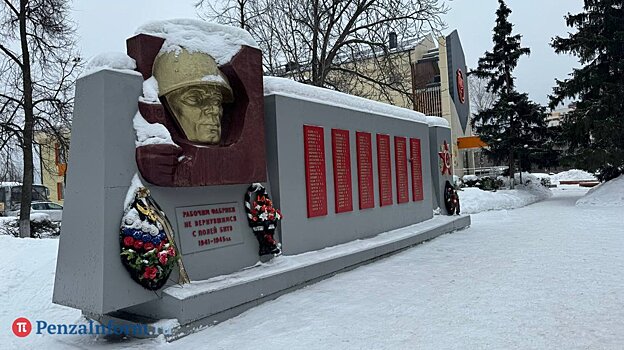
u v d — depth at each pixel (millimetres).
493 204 19172
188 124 5680
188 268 5613
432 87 31469
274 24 19641
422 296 5844
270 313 5488
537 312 4941
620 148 18422
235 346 4492
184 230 5648
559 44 20203
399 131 10711
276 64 19797
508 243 9578
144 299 5090
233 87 6305
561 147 23797
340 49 19438
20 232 14734
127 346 4773
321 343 4414
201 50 5852
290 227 7172
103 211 4910
